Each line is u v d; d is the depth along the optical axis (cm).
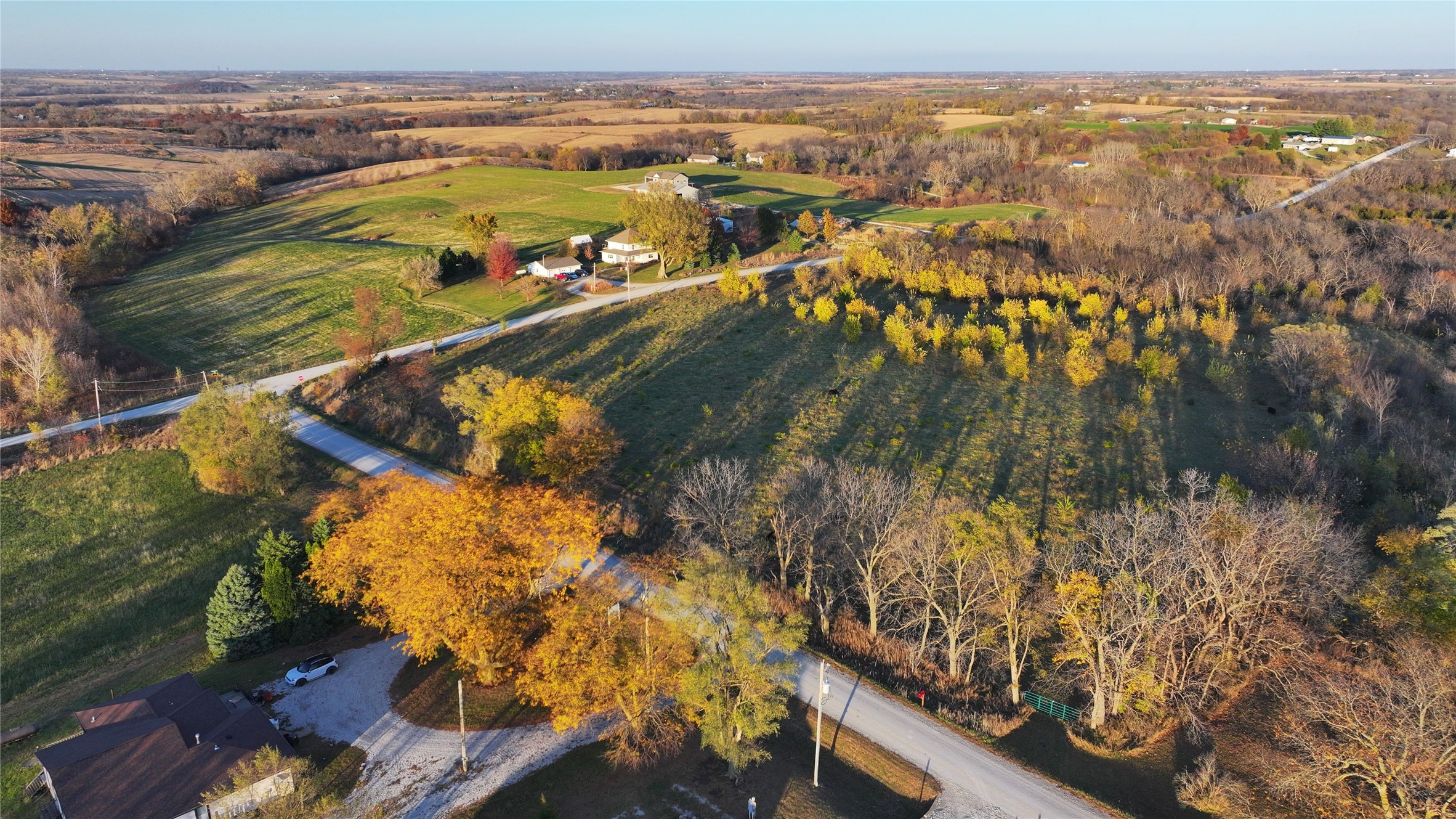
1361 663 4769
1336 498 6762
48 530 6944
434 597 4584
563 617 4691
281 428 7744
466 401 8100
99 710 4644
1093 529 5791
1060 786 4388
